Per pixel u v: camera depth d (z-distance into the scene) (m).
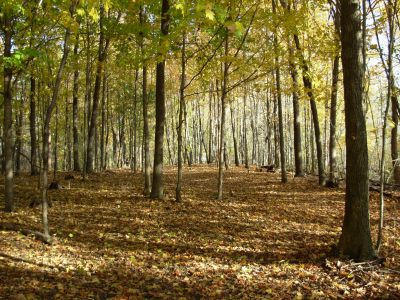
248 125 53.03
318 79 12.96
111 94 28.39
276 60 11.99
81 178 17.03
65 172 19.84
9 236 7.50
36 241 7.45
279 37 13.15
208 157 37.25
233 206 11.55
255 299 5.36
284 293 5.58
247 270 6.50
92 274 6.14
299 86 13.17
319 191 14.15
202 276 6.23
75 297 5.17
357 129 6.57
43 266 6.19
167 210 10.81
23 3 8.61
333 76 14.10
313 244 7.95
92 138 19.39
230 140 55.44
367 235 6.67
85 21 14.59
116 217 9.94
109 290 5.54
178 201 11.85
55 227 8.68
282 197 13.09
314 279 6.04
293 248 7.77
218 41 11.82
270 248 7.79
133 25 11.05
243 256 7.26
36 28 9.66
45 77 13.72
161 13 11.05
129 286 5.74
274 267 6.65
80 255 7.00
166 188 15.00
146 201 11.75
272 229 9.20
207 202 12.02
